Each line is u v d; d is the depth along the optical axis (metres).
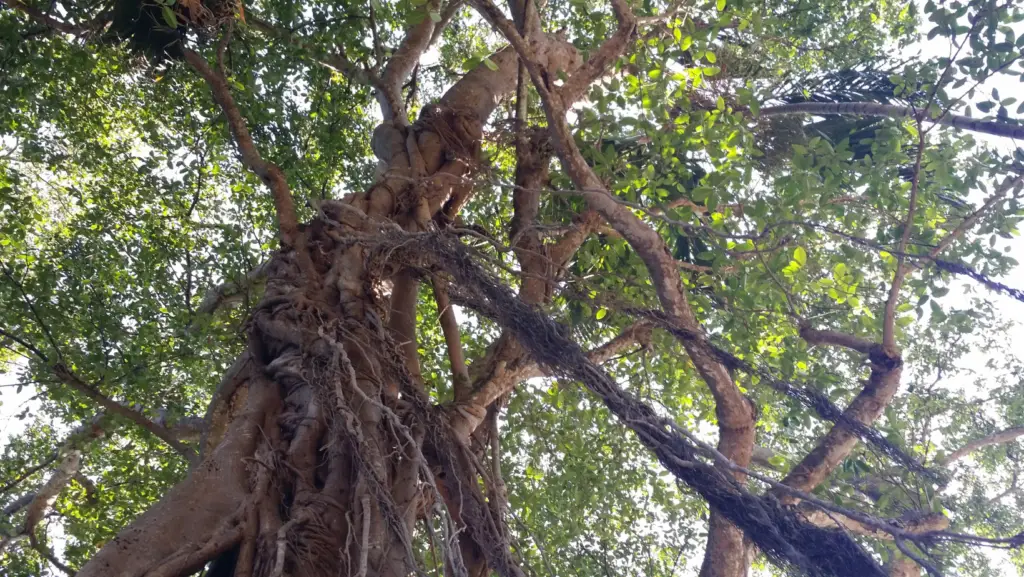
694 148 6.87
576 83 6.59
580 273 8.09
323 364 4.46
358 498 3.86
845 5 10.77
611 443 9.31
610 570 8.21
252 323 5.20
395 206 6.55
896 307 6.77
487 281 4.62
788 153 8.63
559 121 5.69
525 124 7.54
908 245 6.77
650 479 9.27
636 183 6.95
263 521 3.83
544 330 4.39
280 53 9.01
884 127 6.90
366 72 8.02
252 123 9.26
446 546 2.97
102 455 9.23
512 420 8.93
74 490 9.48
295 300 5.09
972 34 5.73
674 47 6.79
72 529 8.62
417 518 4.49
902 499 6.50
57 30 7.80
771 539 3.67
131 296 8.74
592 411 8.91
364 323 5.12
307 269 5.49
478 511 4.25
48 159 10.00
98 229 9.28
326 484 4.07
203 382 8.78
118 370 8.03
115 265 9.07
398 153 7.30
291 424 4.45
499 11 5.51
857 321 7.69
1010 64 5.72
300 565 3.65
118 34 7.45
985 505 9.30
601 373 4.30
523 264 6.78
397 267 5.86
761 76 8.87
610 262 8.08
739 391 6.58
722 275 7.32
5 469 9.20
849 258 7.41
